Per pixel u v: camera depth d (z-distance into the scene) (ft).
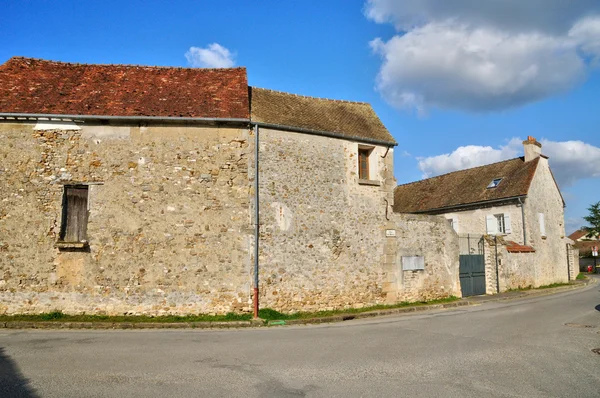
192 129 40.32
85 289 36.99
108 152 38.70
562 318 38.14
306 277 42.39
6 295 36.11
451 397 16.84
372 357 23.39
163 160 39.40
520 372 20.48
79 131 38.52
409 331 32.35
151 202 38.73
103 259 37.45
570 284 78.79
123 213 38.19
